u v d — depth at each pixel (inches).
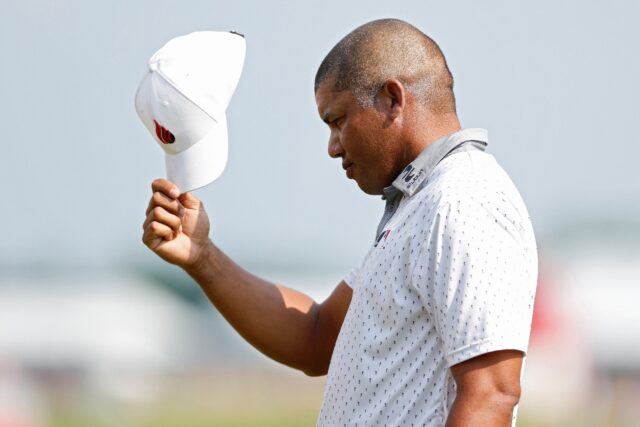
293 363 647.8
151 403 3021.7
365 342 518.6
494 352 484.1
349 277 634.8
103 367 3174.2
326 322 642.8
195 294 3678.6
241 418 2664.9
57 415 2817.4
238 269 635.5
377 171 547.2
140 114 590.6
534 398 2474.2
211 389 3228.3
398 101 537.6
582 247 3329.2
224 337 3388.3
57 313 3213.6
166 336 3319.4
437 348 502.3
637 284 3198.8
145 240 602.9
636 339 3090.6
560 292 2431.1
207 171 585.9
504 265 489.1
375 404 513.0
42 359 3152.1
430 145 531.8
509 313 485.7
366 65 540.4
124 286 3481.8
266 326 636.7
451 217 494.9
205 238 614.9
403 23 552.4
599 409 2795.3
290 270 4018.2
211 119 580.7
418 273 499.8
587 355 2504.9
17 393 2748.5
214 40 588.7
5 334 3144.7
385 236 522.6
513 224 497.4
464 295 487.2
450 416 485.4
